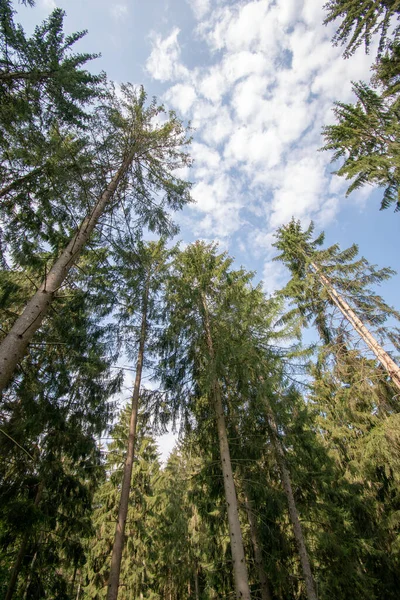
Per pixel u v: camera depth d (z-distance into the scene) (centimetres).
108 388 1029
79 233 700
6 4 587
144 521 1448
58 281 591
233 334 912
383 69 1030
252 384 870
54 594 864
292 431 973
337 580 877
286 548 891
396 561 1044
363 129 1134
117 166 901
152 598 1352
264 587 855
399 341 1112
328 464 1130
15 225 757
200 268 1125
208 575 995
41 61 651
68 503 900
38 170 722
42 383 922
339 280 1393
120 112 879
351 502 1086
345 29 1002
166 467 1766
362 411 1334
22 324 492
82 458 984
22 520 667
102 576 1338
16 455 802
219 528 962
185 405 966
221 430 849
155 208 919
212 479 902
